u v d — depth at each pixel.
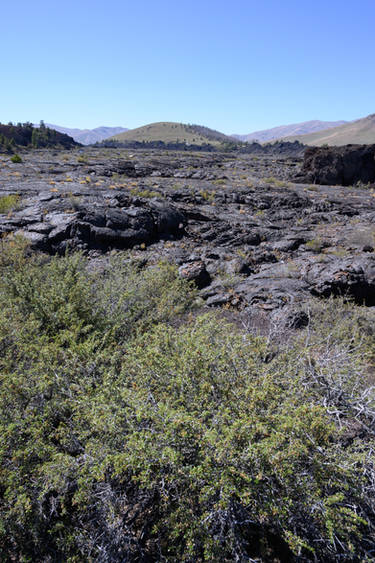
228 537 1.97
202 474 1.98
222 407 2.43
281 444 2.12
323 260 10.30
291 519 2.00
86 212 11.59
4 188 14.92
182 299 6.23
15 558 2.15
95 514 2.29
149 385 2.77
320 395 2.98
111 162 29.84
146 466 2.04
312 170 31.44
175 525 2.01
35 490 2.27
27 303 4.66
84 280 5.43
